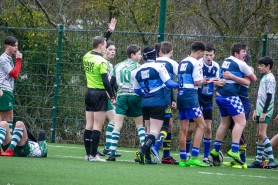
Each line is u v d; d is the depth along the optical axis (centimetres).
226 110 3859
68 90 5528
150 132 3628
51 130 5572
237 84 3797
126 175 2970
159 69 3572
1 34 5706
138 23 6569
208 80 3650
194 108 3678
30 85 5641
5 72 4231
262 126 4025
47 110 5612
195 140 3734
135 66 3903
